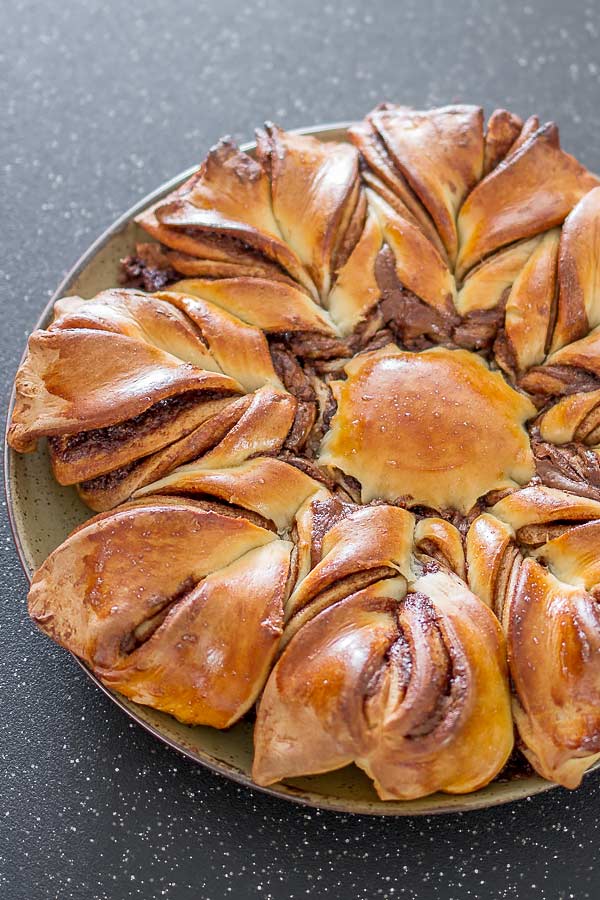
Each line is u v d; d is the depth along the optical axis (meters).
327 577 0.54
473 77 0.77
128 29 0.78
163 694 0.54
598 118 0.76
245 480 0.56
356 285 0.60
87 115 0.75
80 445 0.57
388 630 0.54
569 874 0.57
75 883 0.57
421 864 0.57
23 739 0.59
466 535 0.57
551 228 0.61
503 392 0.59
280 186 0.61
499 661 0.53
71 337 0.57
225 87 0.76
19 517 0.58
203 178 0.61
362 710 0.52
